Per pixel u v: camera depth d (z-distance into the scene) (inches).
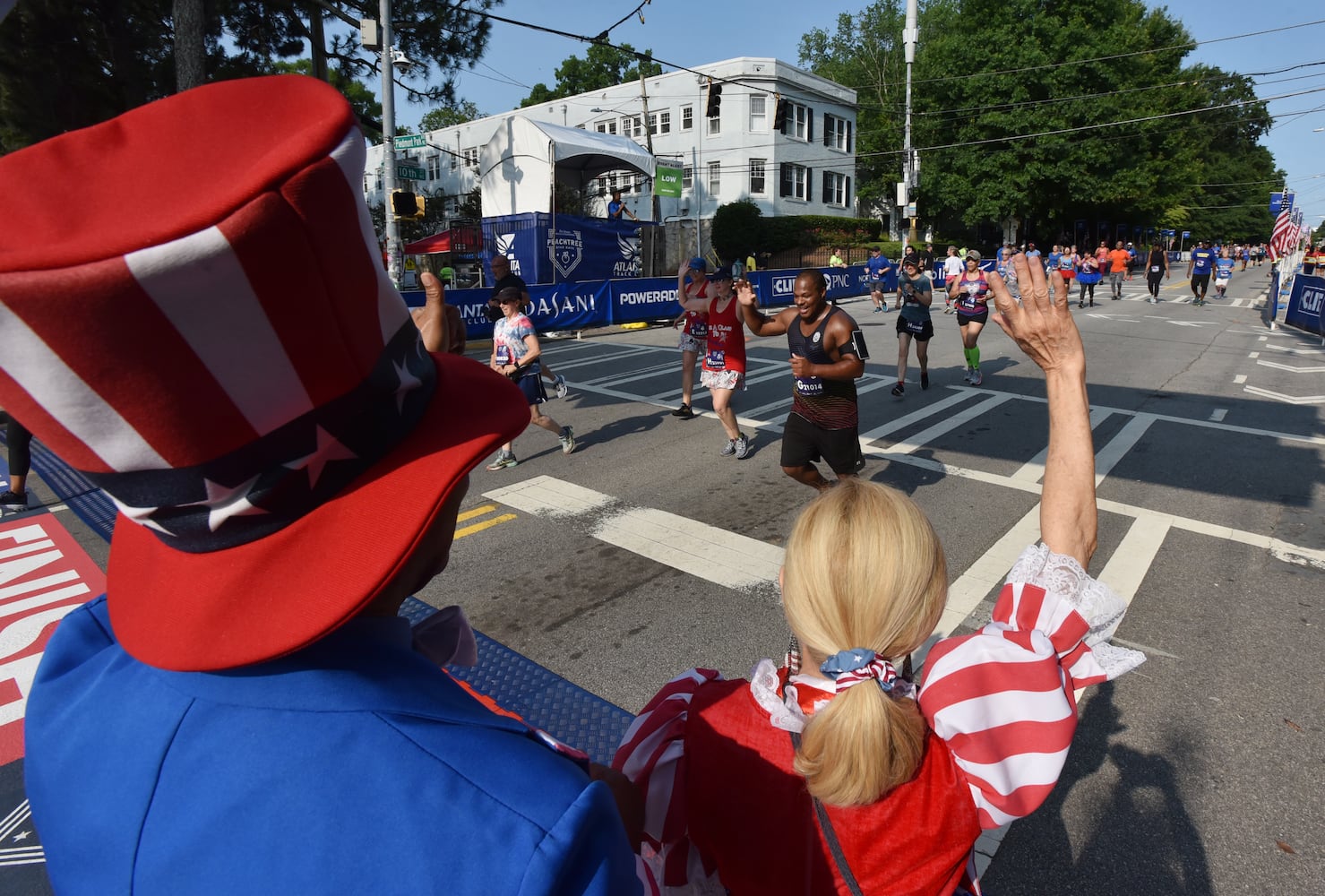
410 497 24.8
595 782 24.8
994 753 37.7
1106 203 1680.6
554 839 22.2
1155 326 639.1
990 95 1400.1
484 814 22.5
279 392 21.9
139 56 643.5
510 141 791.7
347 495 24.6
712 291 252.1
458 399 28.4
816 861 38.5
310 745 23.0
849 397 187.9
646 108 1220.5
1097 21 1422.2
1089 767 107.0
